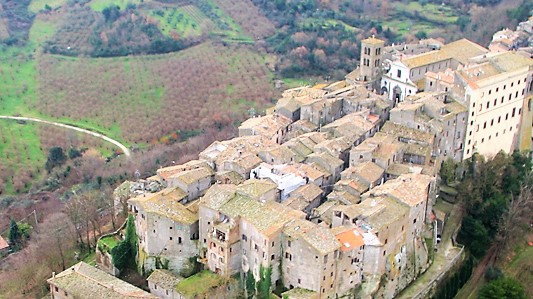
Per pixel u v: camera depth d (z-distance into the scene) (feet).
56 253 560.61
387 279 467.52
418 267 499.10
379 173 532.32
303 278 441.27
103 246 524.11
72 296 462.19
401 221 470.39
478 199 556.51
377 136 580.71
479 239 542.57
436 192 568.82
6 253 621.72
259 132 618.03
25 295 527.81
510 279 510.17
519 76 637.30
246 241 461.37
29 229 649.20
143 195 525.75
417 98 611.06
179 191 517.55
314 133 609.01
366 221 460.14
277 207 469.16
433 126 573.33
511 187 581.12
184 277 485.97
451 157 597.52
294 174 527.40
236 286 468.75
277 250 447.01
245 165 540.93
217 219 473.26
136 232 512.22
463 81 597.11
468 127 603.26
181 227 485.15
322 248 431.02
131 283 504.43
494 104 622.13
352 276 454.40
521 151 646.33
